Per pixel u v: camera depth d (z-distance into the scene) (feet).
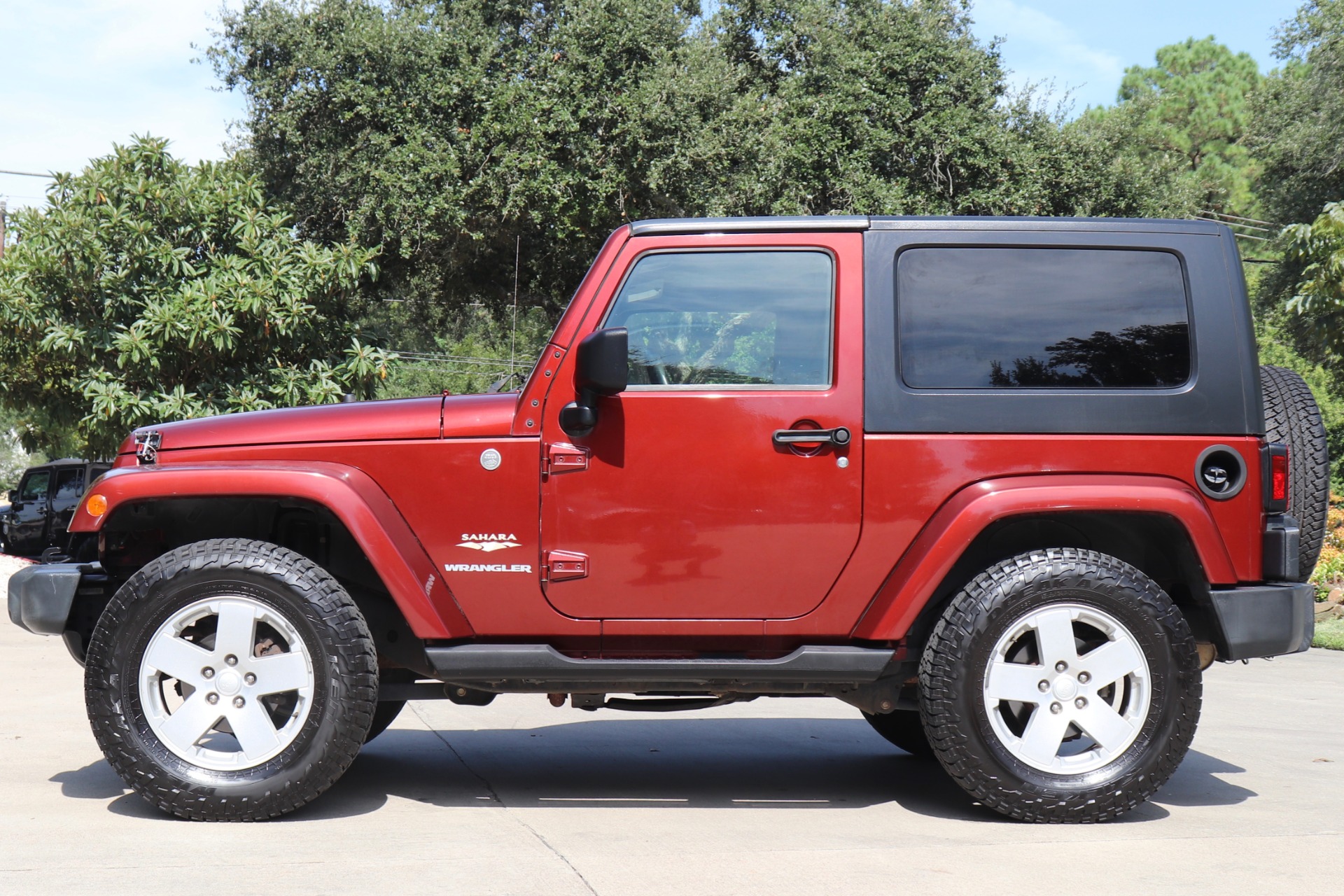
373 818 12.52
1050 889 10.03
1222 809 13.20
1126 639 12.41
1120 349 12.90
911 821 12.67
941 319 12.91
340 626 12.32
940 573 12.31
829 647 12.63
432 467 12.73
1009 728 12.84
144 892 9.64
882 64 66.28
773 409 12.67
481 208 51.88
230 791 12.10
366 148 50.83
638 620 12.70
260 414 13.34
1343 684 23.76
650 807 13.30
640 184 53.11
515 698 21.71
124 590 12.32
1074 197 69.67
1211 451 12.68
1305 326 63.98
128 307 44.32
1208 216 120.98
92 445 54.54
